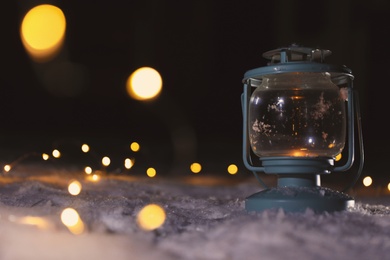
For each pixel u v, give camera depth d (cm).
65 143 248
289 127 87
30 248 62
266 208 86
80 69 325
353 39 322
